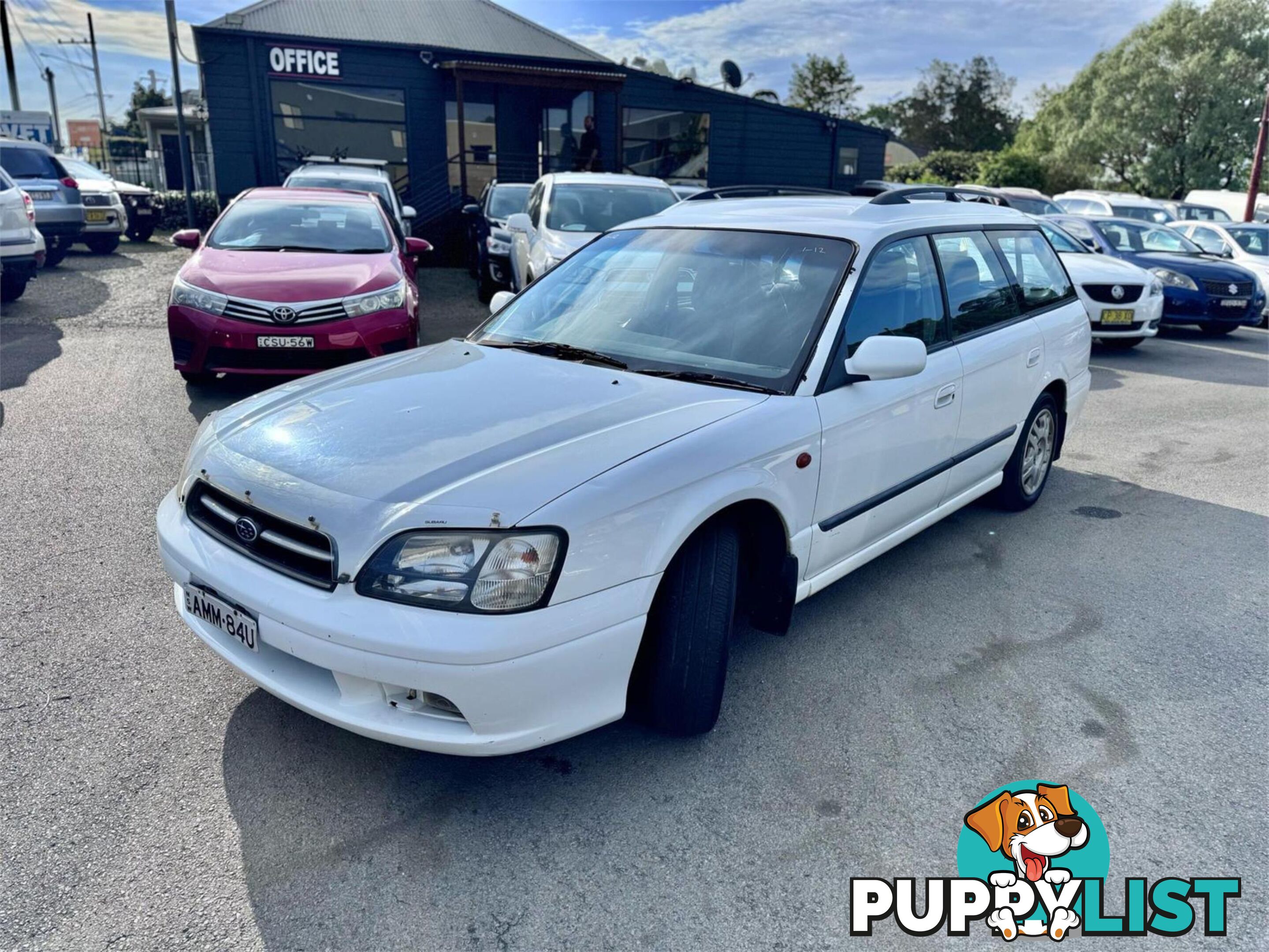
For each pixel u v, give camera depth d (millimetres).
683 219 4051
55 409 6305
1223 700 3244
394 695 2396
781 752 2869
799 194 4711
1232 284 11719
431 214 19844
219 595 2570
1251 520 5137
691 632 2688
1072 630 3756
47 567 3961
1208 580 4293
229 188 18578
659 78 21750
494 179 21000
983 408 4227
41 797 2541
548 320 3730
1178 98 39219
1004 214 4871
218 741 2824
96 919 2139
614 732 2965
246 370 6285
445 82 19500
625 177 10633
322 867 2332
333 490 2432
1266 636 3740
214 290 6250
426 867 2346
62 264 14617
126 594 3742
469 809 2572
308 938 2113
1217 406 8008
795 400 3057
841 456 3219
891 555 4500
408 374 3230
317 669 2521
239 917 2166
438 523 2289
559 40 21453
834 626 3734
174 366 6832
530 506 2320
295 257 6859
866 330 3408
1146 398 8297
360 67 18688
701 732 2865
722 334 3350
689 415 2828
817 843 2475
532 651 2291
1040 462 5129
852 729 3006
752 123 23031
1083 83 43156
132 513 4582
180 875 2287
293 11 19547
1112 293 10117
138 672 3188
